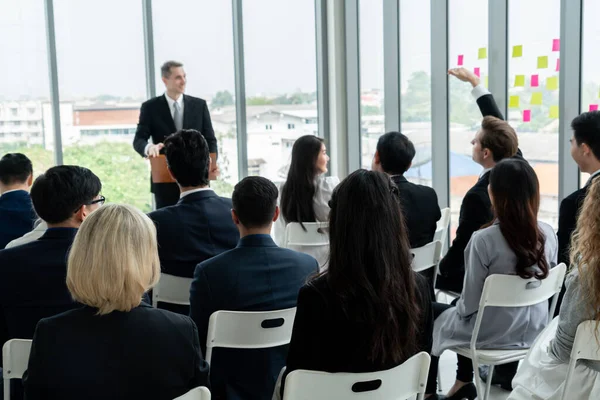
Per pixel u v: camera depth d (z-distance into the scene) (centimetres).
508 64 484
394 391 174
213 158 539
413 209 328
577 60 428
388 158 334
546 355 212
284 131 659
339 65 641
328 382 168
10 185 345
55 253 208
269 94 649
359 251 165
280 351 225
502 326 272
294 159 357
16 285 205
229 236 286
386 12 596
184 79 535
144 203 627
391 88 603
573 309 193
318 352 170
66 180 212
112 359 150
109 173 616
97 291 150
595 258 185
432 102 556
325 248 354
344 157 655
